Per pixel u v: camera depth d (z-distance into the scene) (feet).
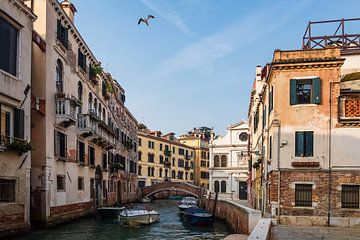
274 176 58.80
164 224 83.46
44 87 57.47
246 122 154.51
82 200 75.15
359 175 56.34
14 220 46.24
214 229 76.07
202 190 149.07
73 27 69.46
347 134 57.36
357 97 57.82
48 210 57.06
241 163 152.46
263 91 72.43
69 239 52.26
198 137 250.16
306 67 58.80
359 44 68.69
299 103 59.36
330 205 56.54
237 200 140.67
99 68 86.89
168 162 216.54
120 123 124.47
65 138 65.46
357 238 43.65
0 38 44.39
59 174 62.34
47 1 58.75
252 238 33.24
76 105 65.31
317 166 57.52
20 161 47.91
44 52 57.88
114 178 110.83
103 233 62.44
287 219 57.36
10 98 45.93
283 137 59.00
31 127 57.16
